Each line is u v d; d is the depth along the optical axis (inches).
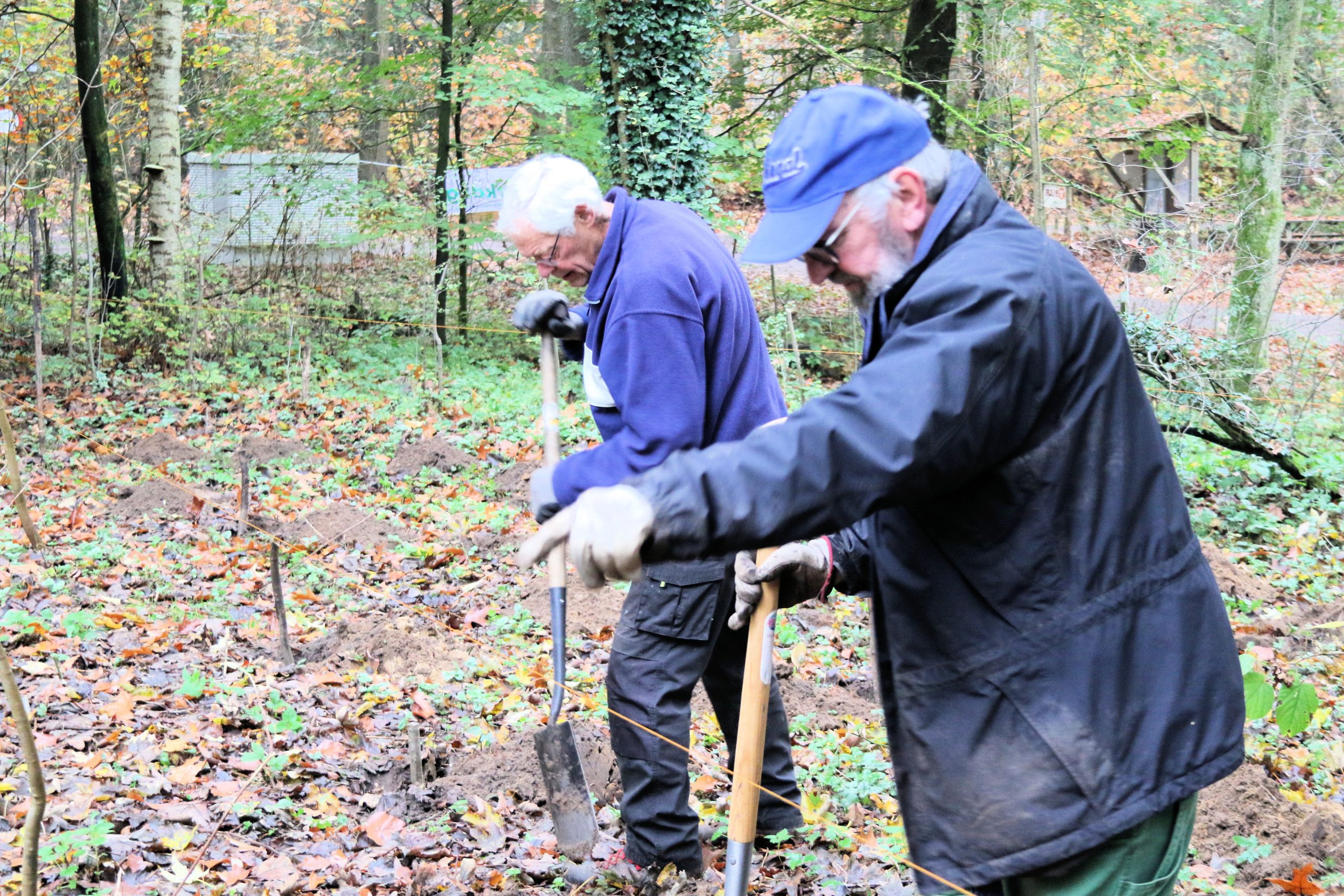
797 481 57.4
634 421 119.6
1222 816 151.2
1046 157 498.9
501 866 141.6
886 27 633.6
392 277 647.8
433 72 598.2
